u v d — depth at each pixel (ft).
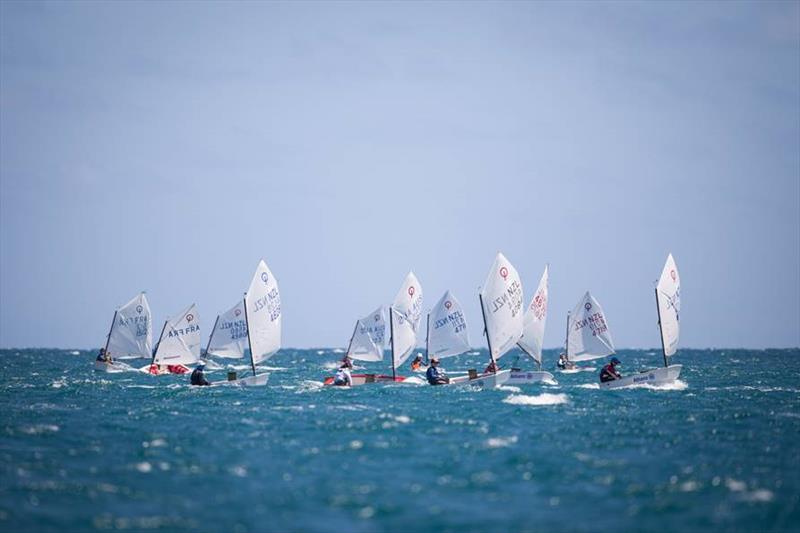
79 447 480.64
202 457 455.63
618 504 369.71
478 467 433.89
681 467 435.12
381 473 421.59
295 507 365.20
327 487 395.34
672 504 369.50
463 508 363.97
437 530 337.52
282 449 476.95
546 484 401.49
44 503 368.27
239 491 388.57
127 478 409.49
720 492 387.96
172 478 410.11
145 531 335.88
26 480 403.75
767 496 381.19
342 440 504.02
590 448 481.46
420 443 495.00
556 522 346.33
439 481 406.41
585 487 396.57
